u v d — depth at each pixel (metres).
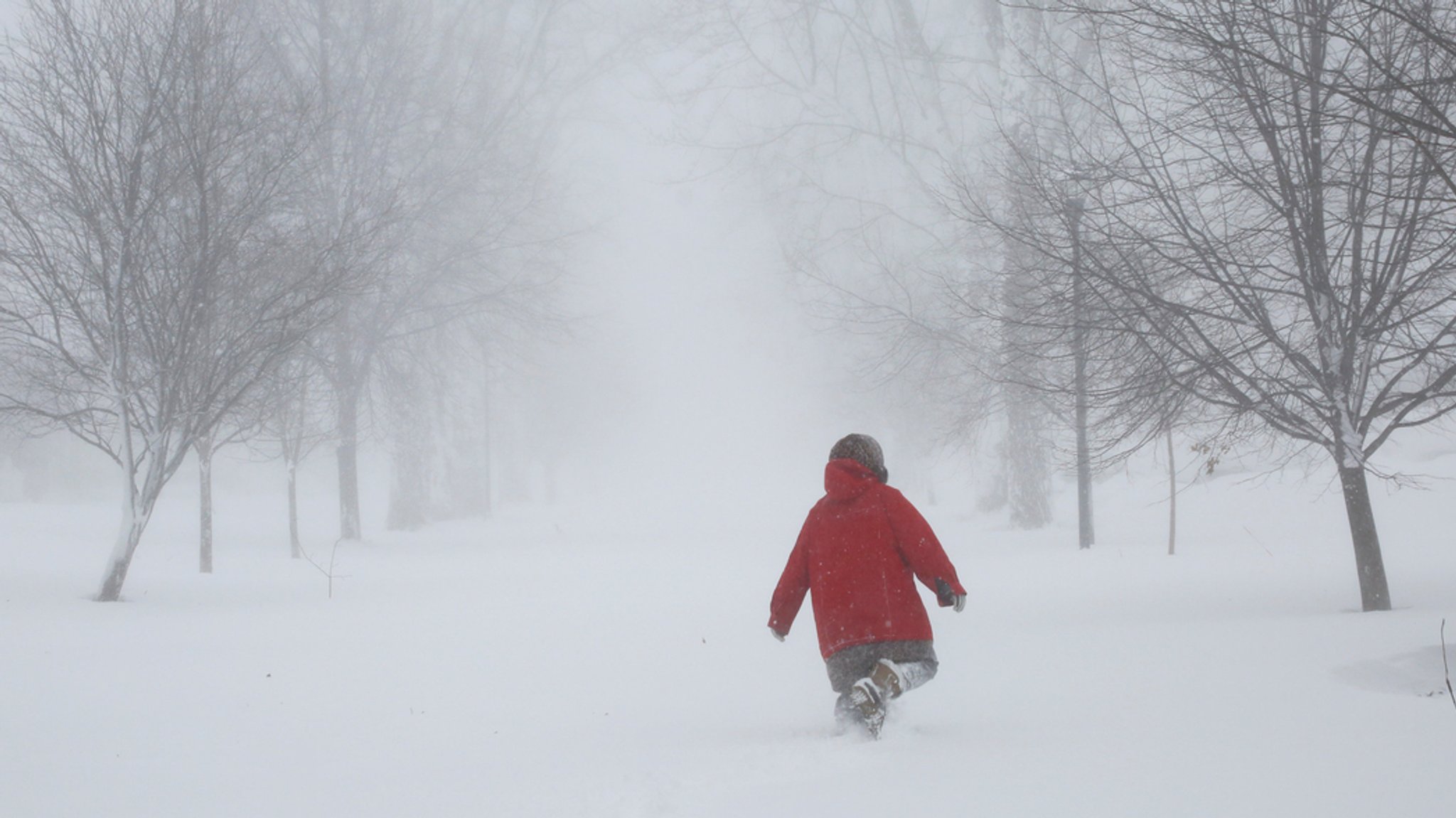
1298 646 14.65
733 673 16.69
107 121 27.52
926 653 9.79
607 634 22.50
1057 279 22.83
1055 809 6.46
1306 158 19.34
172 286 28.09
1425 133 17.42
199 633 22.86
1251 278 21.08
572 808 7.43
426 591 33.84
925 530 9.89
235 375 29.62
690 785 7.89
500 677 16.73
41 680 16.41
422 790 8.63
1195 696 11.38
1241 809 6.24
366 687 15.85
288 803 8.48
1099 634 17.98
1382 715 9.57
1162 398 21.88
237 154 30.31
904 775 7.70
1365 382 20.61
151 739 11.99
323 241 33.75
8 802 8.95
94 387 30.59
